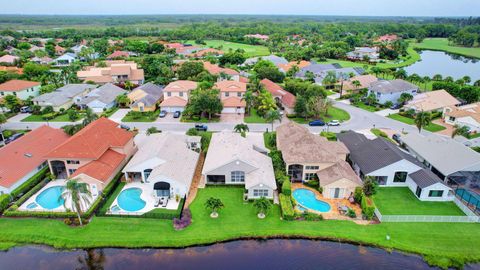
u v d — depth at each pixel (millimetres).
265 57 163000
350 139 68312
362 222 46625
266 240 43688
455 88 106000
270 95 93438
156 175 50656
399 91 102500
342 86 114125
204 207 49312
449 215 47812
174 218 46469
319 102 86375
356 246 42844
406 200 51781
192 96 89688
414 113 91062
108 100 95562
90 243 42312
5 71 123250
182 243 42469
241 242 43375
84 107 94312
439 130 80875
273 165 58812
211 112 85375
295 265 39812
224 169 54281
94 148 56531
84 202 49000
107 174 53219
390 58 191000
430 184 50312
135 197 51812
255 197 51312
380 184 56000
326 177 52844
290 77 131125
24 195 50844
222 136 67375
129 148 63656
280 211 48844
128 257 40688
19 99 94250
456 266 39750
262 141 69188
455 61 198625
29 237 43062
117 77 124938
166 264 39750
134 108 91312
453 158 56719
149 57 150000
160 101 100438
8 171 52625
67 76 119688
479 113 82188
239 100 92875
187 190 51094
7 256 40719
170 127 81250
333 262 40375
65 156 54562
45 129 67688
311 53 191250
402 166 54281
